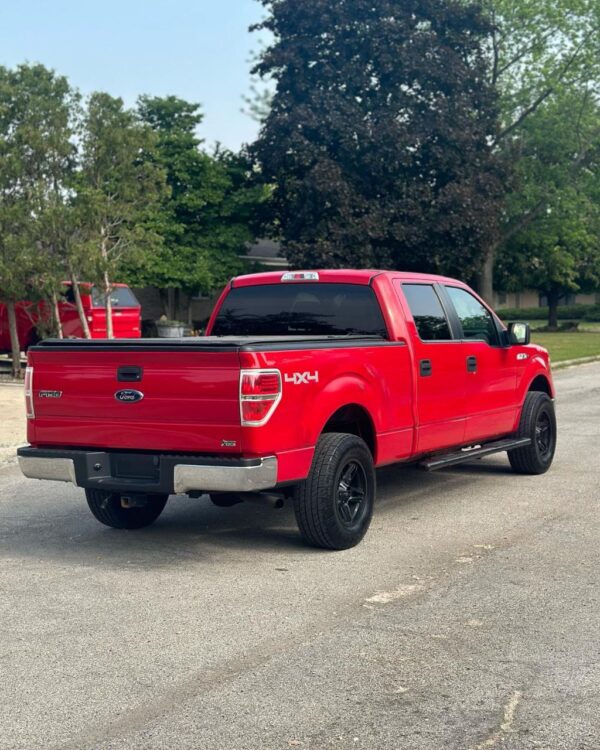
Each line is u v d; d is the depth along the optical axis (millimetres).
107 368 7027
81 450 7254
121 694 4586
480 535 7691
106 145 20984
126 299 26266
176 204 34969
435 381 8539
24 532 8086
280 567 6820
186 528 8156
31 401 7406
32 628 5566
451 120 34656
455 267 35688
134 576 6652
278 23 35469
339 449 7145
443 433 8695
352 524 7367
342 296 8430
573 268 50719
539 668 4832
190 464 6676
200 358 6637
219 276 36094
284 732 4141
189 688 4645
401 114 35312
